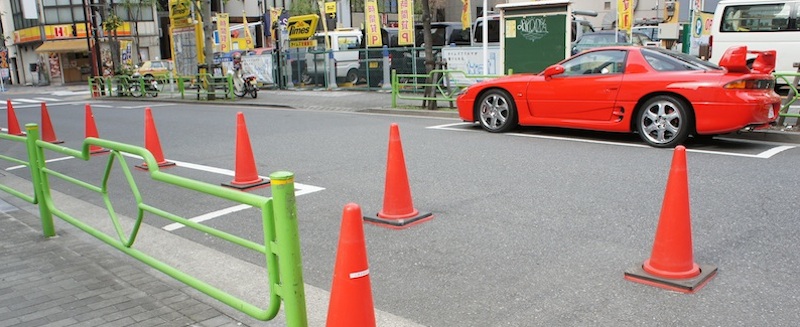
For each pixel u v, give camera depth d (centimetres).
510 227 512
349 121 1330
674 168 381
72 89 3606
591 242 468
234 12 4953
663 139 851
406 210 534
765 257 423
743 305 352
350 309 258
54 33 4300
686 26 2238
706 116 804
